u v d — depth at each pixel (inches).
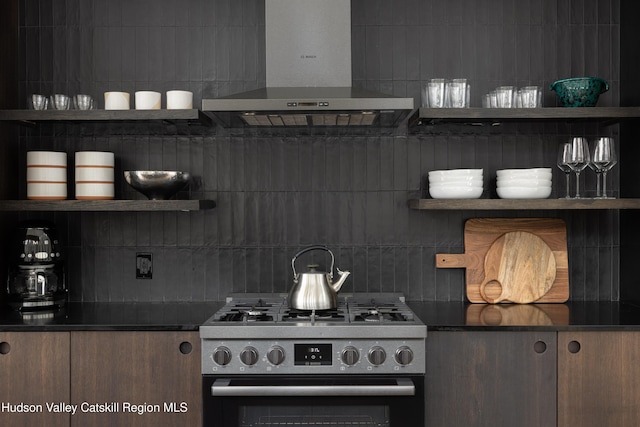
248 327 93.2
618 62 121.0
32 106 110.2
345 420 94.6
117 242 121.9
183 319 101.7
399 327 92.9
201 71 121.3
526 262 119.3
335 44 109.8
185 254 121.9
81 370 97.4
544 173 111.1
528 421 97.1
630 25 116.5
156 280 122.0
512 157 121.0
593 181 121.4
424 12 121.3
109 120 111.7
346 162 121.4
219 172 121.5
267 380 93.8
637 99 113.6
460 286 121.9
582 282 121.7
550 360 96.8
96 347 97.4
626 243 118.9
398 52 121.3
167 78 121.4
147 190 112.8
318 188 121.4
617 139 121.3
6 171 115.5
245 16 121.3
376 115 105.8
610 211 121.6
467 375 97.0
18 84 121.2
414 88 121.3
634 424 97.0
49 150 121.3
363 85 121.4
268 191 121.4
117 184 121.6
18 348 97.3
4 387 97.4
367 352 93.5
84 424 97.6
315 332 93.0
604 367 96.9
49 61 121.2
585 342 96.9
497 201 108.6
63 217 121.8
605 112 108.3
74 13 121.2
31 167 112.3
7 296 115.0
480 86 121.0
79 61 121.3
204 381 94.5
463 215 121.6
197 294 122.0
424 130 121.3
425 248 121.7
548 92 121.0
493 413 97.1
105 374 97.4
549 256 119.6
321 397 93.8
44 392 97.4
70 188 121.7
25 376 97.4
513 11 121.3
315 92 106.0
